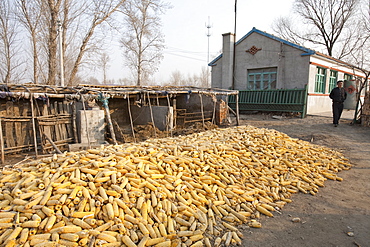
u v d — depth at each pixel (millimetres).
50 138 7410
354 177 5816
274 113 15703
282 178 5258
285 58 15758
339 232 3555
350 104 17281
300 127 11609
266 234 3520
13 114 6812
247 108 16906
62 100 7902
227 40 18266
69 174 3623
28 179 3525
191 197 4020
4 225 2852
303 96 14211
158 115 11094
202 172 4570
